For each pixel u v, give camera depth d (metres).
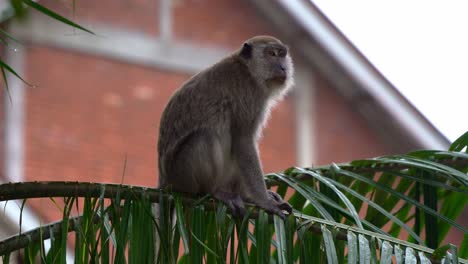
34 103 17.25
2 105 16.95
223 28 19.50
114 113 17.97
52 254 7.30
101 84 18.03
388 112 20.03
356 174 8.52
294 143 19.58
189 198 7.82
